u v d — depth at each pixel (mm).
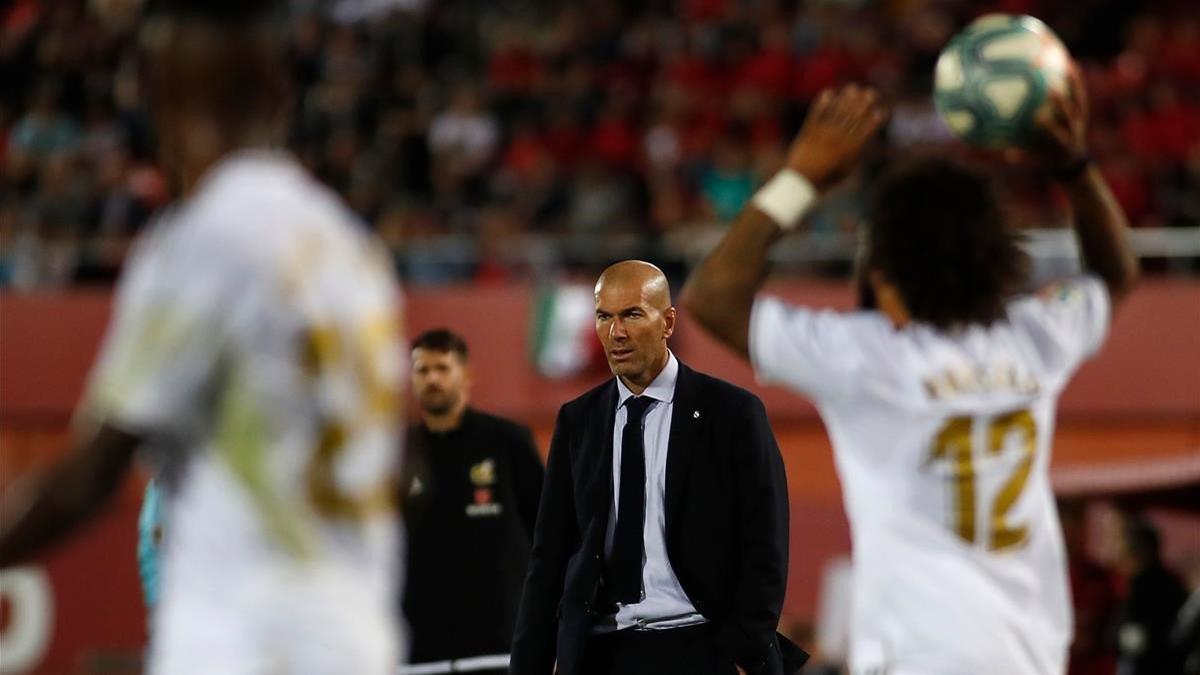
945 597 12922
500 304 53281
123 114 64375
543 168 60906
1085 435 50625
